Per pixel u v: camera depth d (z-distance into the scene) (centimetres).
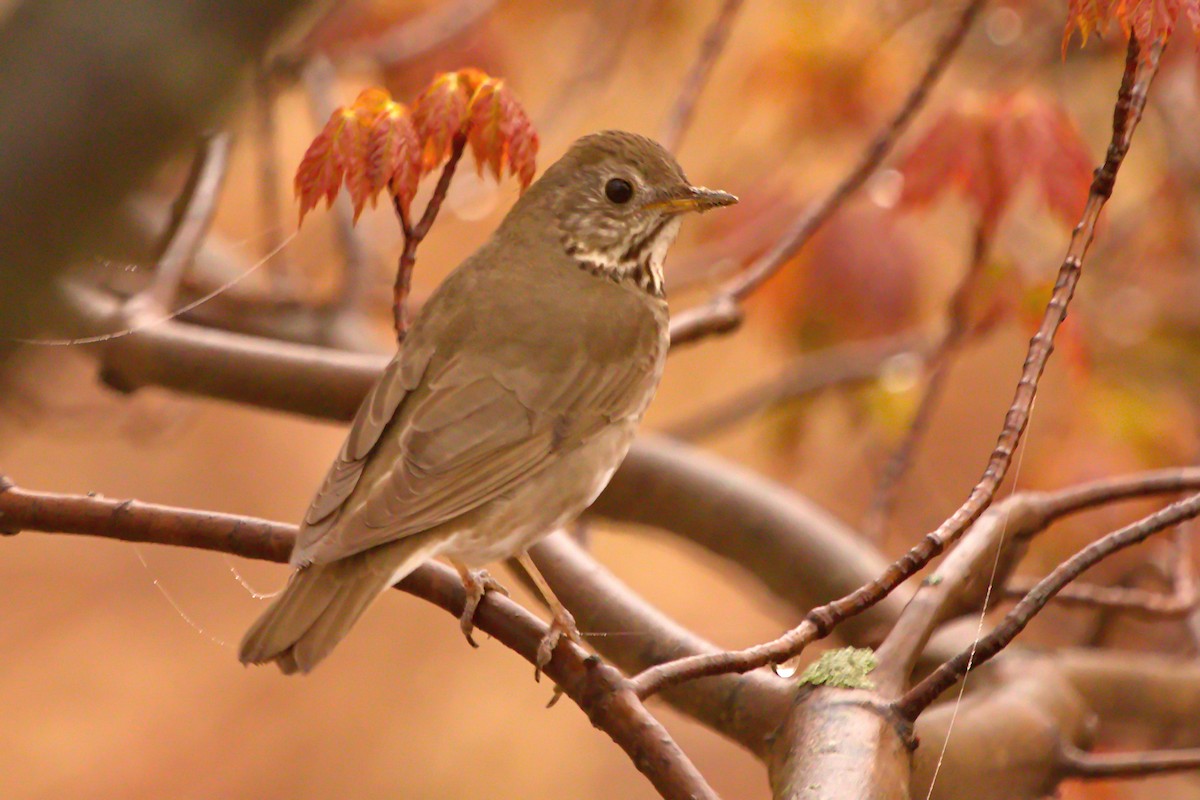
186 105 378
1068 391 1248
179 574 2122
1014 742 777
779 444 1405
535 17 1416
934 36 1360
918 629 641
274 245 1364
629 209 825
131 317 972
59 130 367
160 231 1041
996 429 1695
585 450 752
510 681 2047
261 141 1224
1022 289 1125
